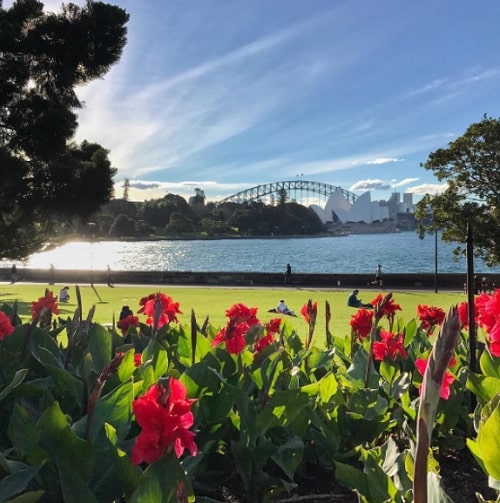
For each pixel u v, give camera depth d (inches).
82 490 71.9
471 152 890.1
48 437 80.4
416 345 180.5
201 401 113.0
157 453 63.9
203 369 112.5
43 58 805.9
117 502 90.0
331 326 467.5
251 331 133.5
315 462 128.4
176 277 1280.8
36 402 113.0
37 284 1216.2
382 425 127.0
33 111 785.6
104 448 89.4
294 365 155.1
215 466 119.4
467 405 146.7
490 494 115.6
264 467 124.8
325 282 1178.0
